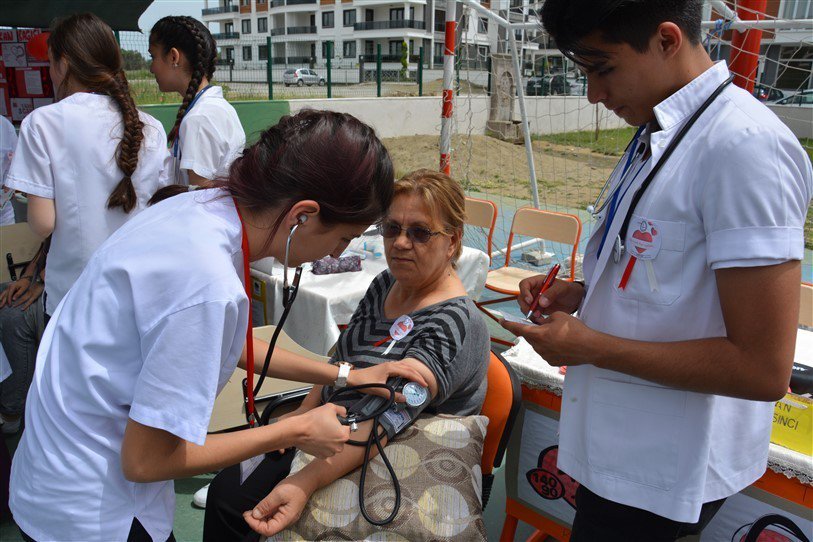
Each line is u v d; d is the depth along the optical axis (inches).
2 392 108.0
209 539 69.7
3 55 212.4
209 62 107.0
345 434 46.0
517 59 210.5
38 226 80.8
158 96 358.3
